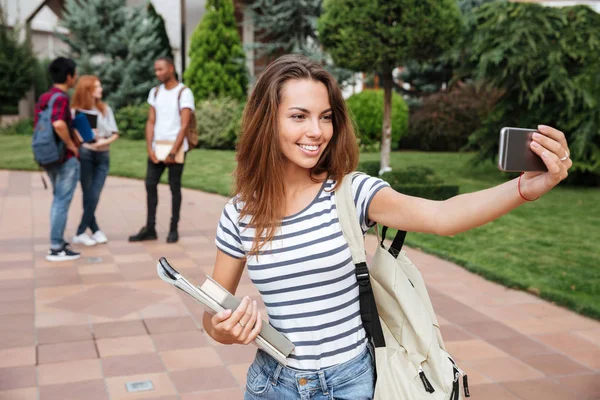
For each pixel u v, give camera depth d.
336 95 1.65
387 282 1.65
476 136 11.76
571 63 10.83
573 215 8.75
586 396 3.49
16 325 4.40
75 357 3.89
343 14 9.66
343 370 1.65
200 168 12.43
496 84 11.02
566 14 10.46
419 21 9.33
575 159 10.98
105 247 6.63
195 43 16.81
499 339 4.30
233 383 3.58
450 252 6.62
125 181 11.31
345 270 1.63
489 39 10.48
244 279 5.53
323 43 10.34
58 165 5.91
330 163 1.68
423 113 16.16
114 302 4.90
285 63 1.65
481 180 11.43
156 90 6.66
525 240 7.22
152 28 18.58
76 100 6.24
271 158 1.63
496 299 5.18
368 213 1.63
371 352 1.71
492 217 1.46
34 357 3.88
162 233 7.33
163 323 4.48
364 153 15.12
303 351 1.64
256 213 1.64
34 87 20.05
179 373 3.69
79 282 5.39
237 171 1.70
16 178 11.51
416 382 1.63
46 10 22.94
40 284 5.32
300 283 1.62
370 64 9.80
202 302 1.50
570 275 5.75
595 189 11.15
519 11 10.27
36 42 22.66
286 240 1.63
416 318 1.64
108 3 18.31
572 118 10.79
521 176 1.42
